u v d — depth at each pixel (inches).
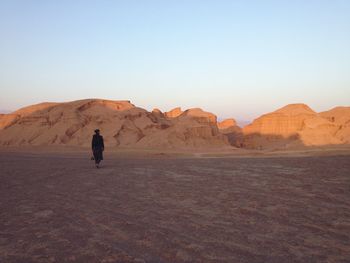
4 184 593.3
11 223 338.0
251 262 230.7
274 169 782.5
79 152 2156.7
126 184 584.4
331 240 276.1
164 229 310.2
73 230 310.7
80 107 3730.3
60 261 236.8
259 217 350.3
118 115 3617.1
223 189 517.3
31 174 740.0
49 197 470.3
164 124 3683.6
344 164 857.5
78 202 434.6
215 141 3341.5
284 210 378.0
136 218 350.6
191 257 240.5
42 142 3225.9
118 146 3006.9
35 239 286.4
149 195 478.6
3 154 1672.0
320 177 623.5
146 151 2412.6
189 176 682.2
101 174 736.3
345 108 4426.7
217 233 296.8
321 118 3937.0
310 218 343.9
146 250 255.8
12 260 240.1
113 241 277.7
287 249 255.4
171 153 2085.4
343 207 389.1
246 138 4175.7
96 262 233.5
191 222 333.4
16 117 3821.4
